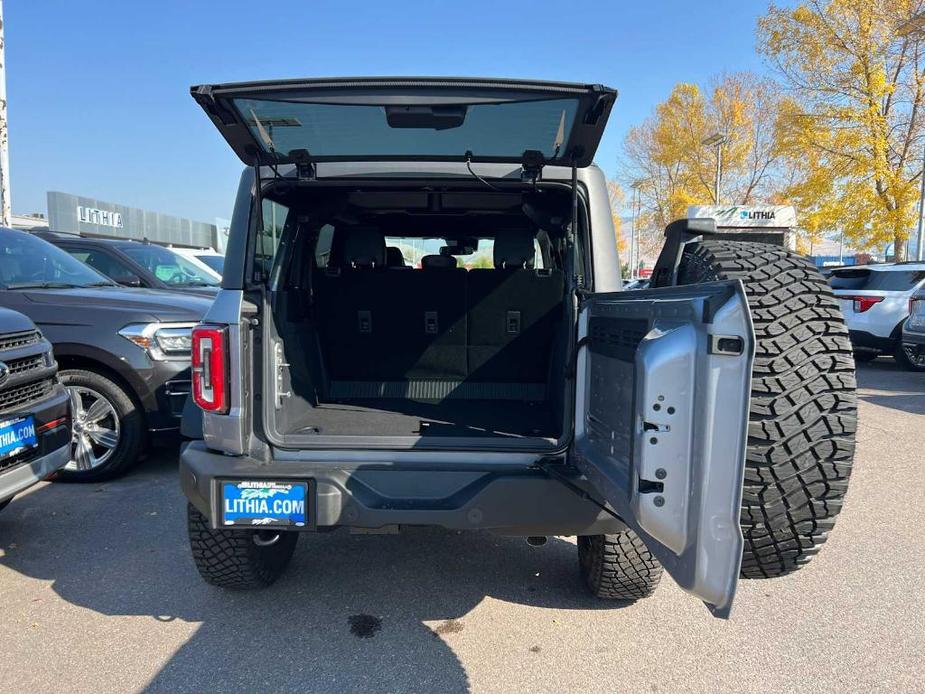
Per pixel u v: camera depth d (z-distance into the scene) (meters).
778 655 2.81
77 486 4.88
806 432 1.86
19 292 5.07
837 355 1.90
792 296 1.97
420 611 3.14
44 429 3.67
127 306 5.00
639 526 1.96
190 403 2.84
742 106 38.00
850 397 1.88
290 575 3.49
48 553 3.72
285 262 3.22
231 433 2.55
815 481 1.88
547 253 4.21
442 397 3.88
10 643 2.82
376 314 3.78
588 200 2.87
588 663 2.74
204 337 2.54
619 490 2.08
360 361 3.87
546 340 3.78
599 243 2.83
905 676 2.66
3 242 5.59
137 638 2.87
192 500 2.59
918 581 3.51
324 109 2.30
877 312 11.23
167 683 2.56
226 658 2.73
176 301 5.36
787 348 1.88
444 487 2.48
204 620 3.03
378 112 2.31
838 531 4.20
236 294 2.59
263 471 2.49
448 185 2.93
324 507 2.43
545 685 2.59
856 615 3.15
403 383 3.90
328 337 3.81
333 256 4.14
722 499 1.70
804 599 3.30
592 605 3.22
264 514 2.46
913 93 21.97
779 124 24.08
